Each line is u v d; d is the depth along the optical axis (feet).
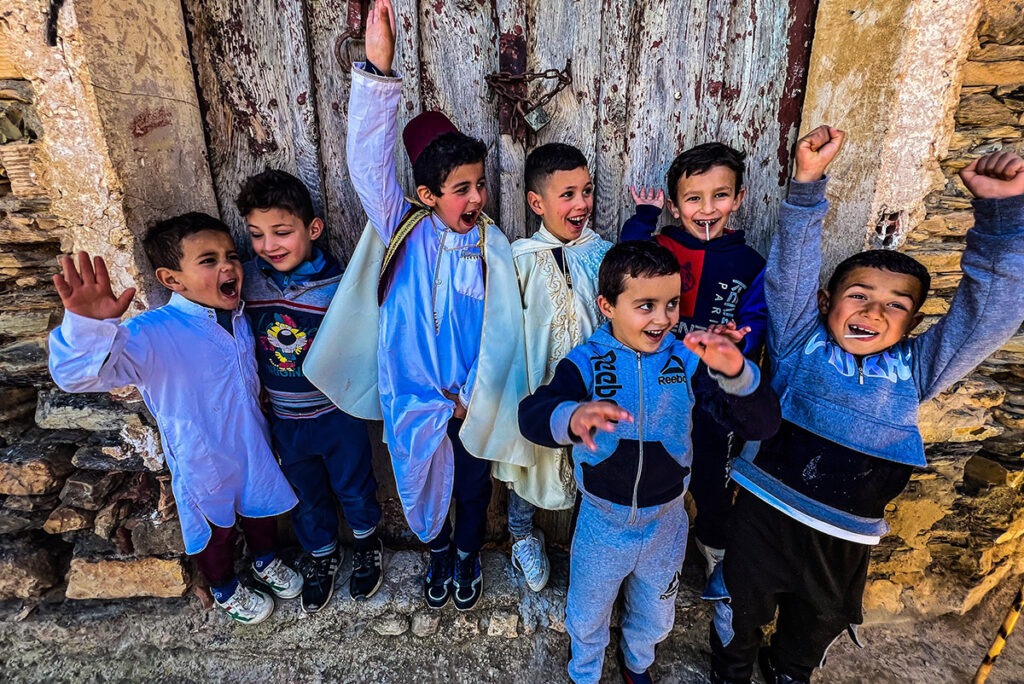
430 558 6.83
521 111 6.04
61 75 4.77
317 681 6.39
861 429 5.08
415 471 5.73
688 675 6.49
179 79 5.48
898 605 7.01
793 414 5.32
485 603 6.61
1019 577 7.43
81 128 4.92
